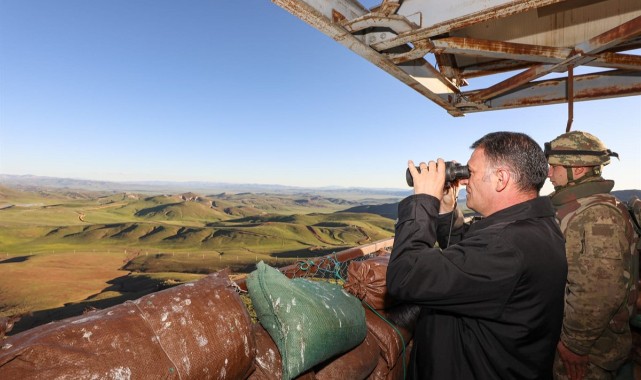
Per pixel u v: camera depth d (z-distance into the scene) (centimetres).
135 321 126
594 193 196
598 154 193
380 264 246
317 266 250
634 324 203
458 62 303
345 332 187
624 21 208
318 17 167
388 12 166
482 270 116
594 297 178
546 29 237
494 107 319
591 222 185
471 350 127
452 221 176
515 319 117
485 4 160
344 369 193
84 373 104
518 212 129
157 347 122
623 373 205
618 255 175
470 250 121
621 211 183
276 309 173
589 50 206
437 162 145
